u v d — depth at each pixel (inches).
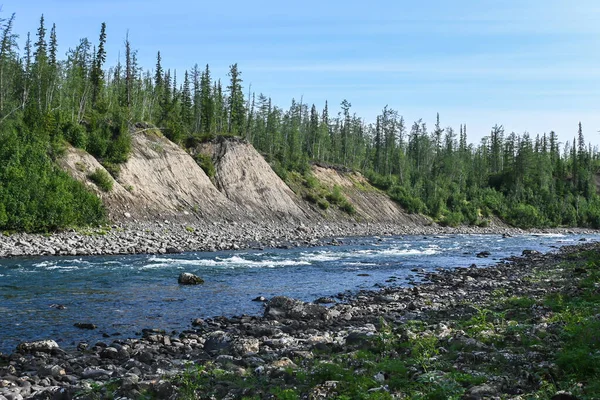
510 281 1061.8
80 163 2182.6
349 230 3053.6
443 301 837.8
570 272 1128.2
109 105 3134.8
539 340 453.1
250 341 528.1
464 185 5580.7
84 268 1205.7
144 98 3570.4
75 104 2864.2
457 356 423.8
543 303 693.9
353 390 346.6
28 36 3016.7
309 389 362.9
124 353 527.5
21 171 1791.3
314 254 1708.9
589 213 5354.3
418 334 528.4
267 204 2967.5
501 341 468.8
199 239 1907.0
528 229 4638.3
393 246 2146.9
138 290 952.3
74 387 396.2
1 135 1975.9
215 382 400.2
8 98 2726.4
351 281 1126.4
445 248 2108.8
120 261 1354.6
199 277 1087.6
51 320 701.3
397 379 366.9
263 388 379.2
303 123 5556.1
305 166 3868.1
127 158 2428.6
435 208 4394.7
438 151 6225.4
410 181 5290.4
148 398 362.6
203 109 3855.8
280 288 1021.2
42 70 2847.0
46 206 1689.2
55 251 1434.5
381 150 5728.3
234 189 2898.6
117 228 1889.8
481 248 2134.6
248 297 913.5
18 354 524.1
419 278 1183.6
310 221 3080.7
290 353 486.9
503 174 6072.8
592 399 293.0
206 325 689.0
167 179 2536.9
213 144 3120.1
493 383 340.2
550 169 6378.0
